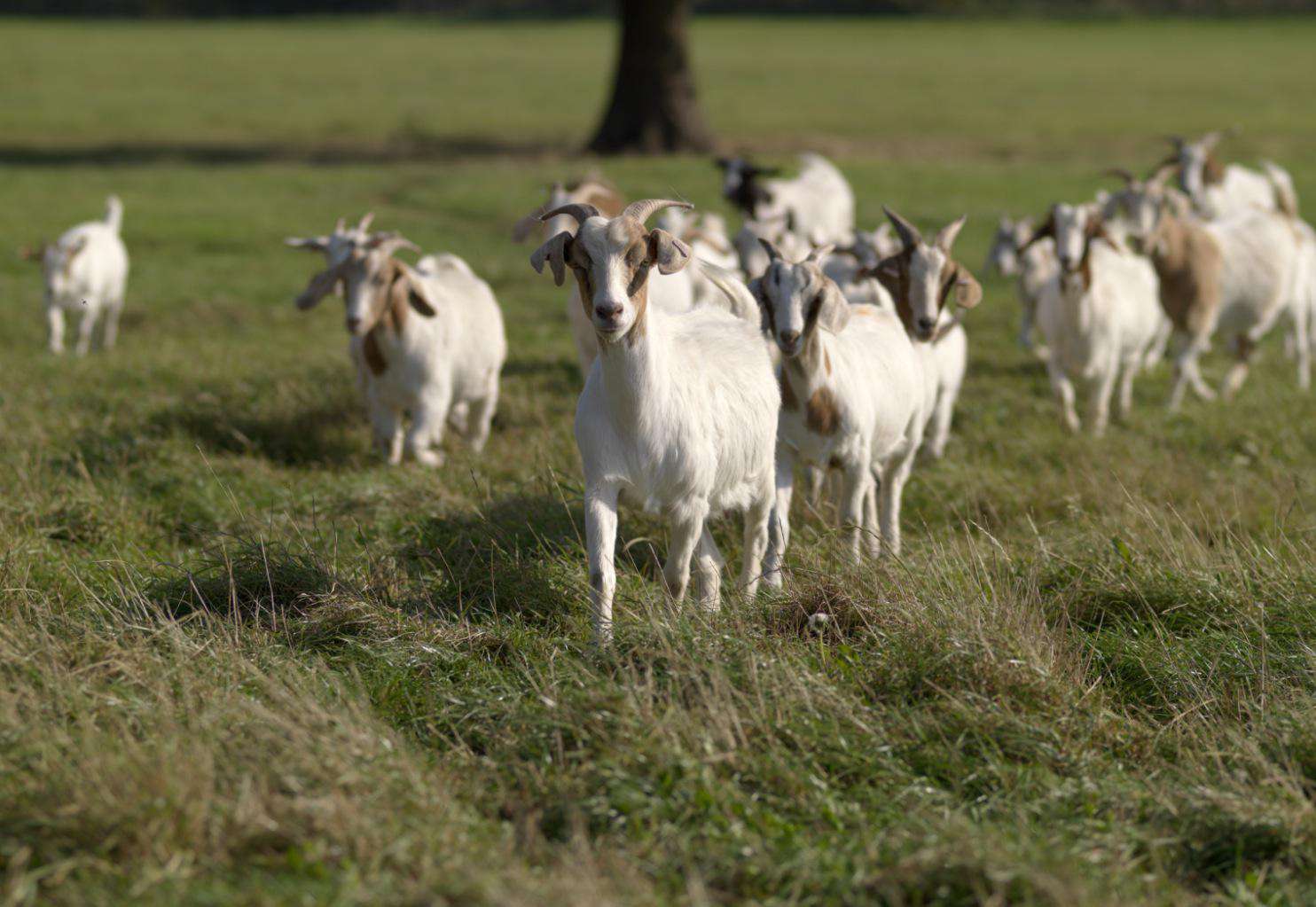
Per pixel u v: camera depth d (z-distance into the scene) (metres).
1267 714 7.77
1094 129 56.69
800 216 27.45
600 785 6.83
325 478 12.98
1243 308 19.62
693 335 9.72
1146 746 7.63
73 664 8.04
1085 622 9.63
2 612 8.98
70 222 32.66
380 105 68.56
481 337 14.97
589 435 9.05
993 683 7.98
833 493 11.98
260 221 33.62
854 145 51.22
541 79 84.44
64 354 20.73
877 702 7.80
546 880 5.96
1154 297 18.02
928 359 12.88
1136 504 11.53
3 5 150.38
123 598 9.01
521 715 7.56
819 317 10.27
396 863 6.00
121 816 6.12
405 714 7.96
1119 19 135.38
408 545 10.92
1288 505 12.50
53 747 6.72
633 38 48.31
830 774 7.21
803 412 10.66
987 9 144.12
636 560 10.77
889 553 9.71
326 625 9.01
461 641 8.83
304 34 125.62
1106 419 16.75
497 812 6.83
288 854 5.97
